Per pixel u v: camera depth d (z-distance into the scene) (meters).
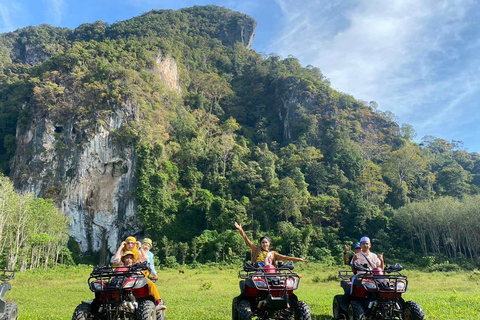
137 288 6.96
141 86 88.88
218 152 86.94
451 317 9.34
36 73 93.44
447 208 63.84
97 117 79.62
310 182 88.62
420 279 32.91
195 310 11.45
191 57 133.50
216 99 123.69
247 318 6.82
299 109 111.88
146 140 79.75
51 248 60.19
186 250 64.50
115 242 74.62
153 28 139.50
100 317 7.11
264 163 89.38
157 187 75.38
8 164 86.06
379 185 84.38
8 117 94.88
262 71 133.88
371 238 71.50
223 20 168.50
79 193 75.75
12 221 46.38
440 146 118.88
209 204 74.38
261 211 74.00
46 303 15.91
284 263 7.86
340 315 8.47
